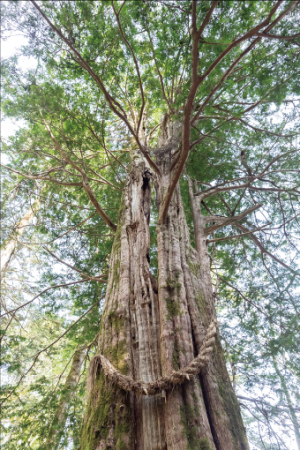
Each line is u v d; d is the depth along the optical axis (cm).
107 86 626
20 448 653
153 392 353
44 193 906
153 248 958
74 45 464
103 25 480
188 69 500
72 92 641
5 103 602
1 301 1040
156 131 1067
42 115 611
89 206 1024
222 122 606
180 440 314
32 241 1017
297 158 769
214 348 441
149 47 511
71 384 828
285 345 640
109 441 334
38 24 446
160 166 713
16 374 811
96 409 372
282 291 752
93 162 970
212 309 495
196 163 780
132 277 532
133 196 709
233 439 340
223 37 427
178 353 390
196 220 708
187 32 457
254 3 386
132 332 450
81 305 913
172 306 449
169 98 596
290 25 453
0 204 806
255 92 531
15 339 762
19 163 791
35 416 721
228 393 393
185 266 525
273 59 490
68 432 675
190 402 348
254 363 723
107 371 390
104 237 993
